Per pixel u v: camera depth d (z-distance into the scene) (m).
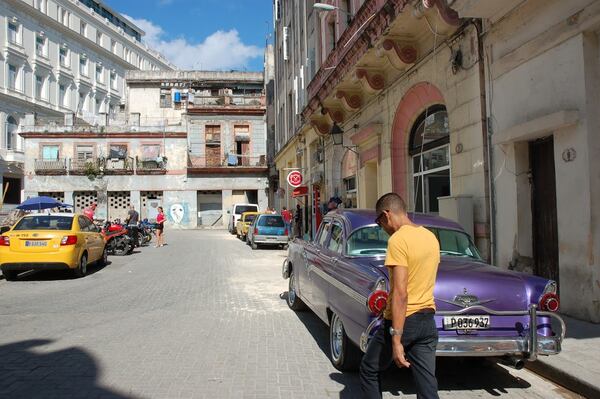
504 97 8.34
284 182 34.53
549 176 7.80
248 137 44.16
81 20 63.31
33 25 52.91
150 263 15.66
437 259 3.54
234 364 5.49
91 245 13.37
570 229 6.87
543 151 7.92
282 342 6.41
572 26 6.75
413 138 12.90
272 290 10.47
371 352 3.62
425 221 6.11
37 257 11.50
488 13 8.37
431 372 3.41
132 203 41.62
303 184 25.69
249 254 19.02
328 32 19.50
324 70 17.52
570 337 5.95
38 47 54.28
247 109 43.88
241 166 42.91
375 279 4.44
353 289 4.73
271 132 42.38
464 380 5.13
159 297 9.60
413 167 12.91
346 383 4.93
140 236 23.12
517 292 4.61
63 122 42.44
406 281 3.34
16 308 8.55
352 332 4.73
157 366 5.38
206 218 43.31
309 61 23.56
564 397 4.68
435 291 4.51
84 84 62.16
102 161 40.94
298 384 4.88
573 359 5.21
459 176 9.80
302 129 24.42
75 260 11.92
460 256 5.72
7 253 11.50
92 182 40.97
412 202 12.87
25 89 51.25
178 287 10.84
